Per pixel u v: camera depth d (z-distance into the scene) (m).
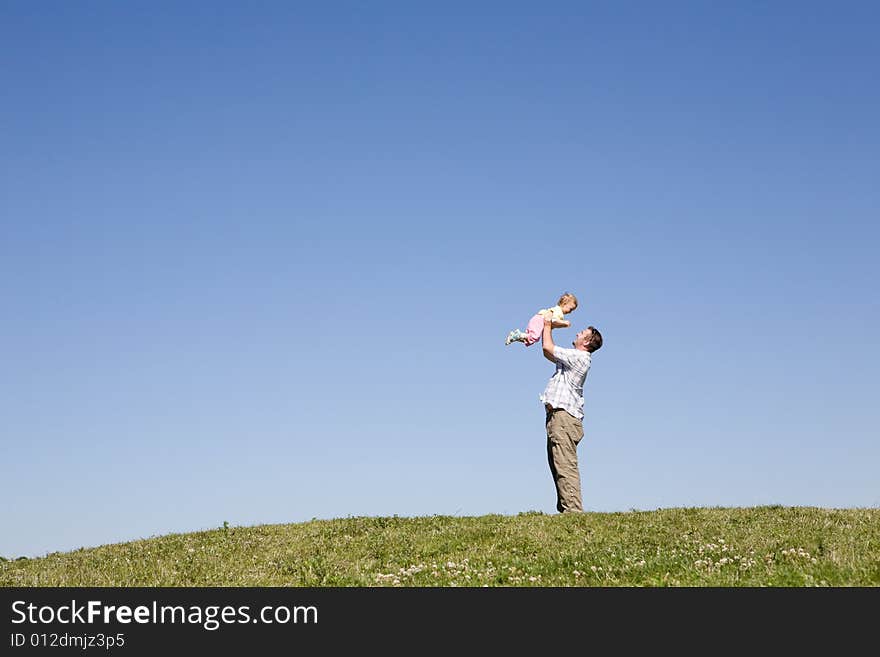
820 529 15.92
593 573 14.00
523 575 14.25
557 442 18.64
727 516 17.73
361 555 16.27
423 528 18.23
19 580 15.72
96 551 18.45
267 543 17.66
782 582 12.59
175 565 16.20
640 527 16.97
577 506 18.66
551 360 18.81
